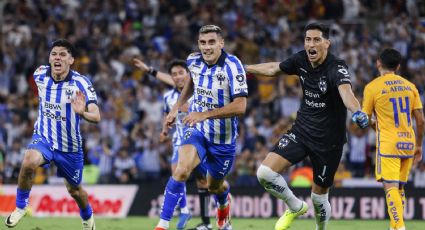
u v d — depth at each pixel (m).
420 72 51.94
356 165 43.44
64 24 58.69
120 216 35.06
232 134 22.42
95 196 35.34
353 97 19.36
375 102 23.20
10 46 56.50
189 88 22.86
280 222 21.98
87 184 35.47
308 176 38.88
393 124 23.00
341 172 41.06
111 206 35.25
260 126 46.84
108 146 45.03
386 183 22.91
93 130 45.19
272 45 55.50
